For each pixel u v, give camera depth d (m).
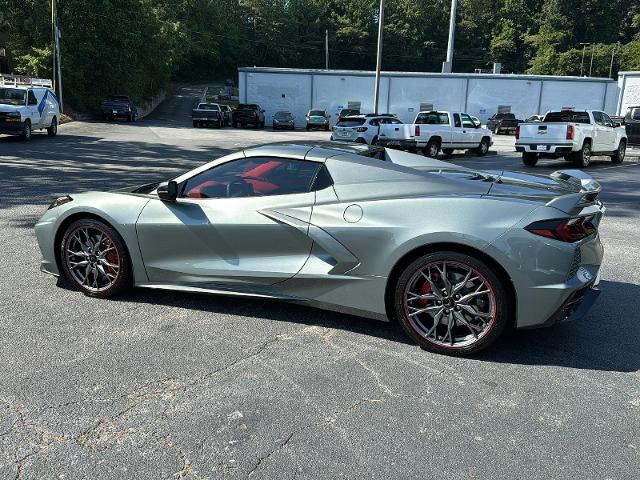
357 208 3.92
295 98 46.97
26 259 5.80
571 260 3.54
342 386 3.33
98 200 4.68
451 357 3.75
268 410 3.05
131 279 4.64
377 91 31.56
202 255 4.37
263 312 4.48
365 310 3.94
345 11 106.62
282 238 4.11
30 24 37.94
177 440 2.76
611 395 3.29
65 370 3.46
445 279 3.70
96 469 2.53
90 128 30.70
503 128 43.53
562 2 98.81
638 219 8.99
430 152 21.06
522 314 3.56
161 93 66.56
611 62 89.75
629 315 4.64
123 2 42.84
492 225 3.57
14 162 14.09
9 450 2.66
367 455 2.67
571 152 17.30
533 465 2.61
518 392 3.30
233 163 4.39
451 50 46.34
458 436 2.83
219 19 99.38
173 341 3.92
